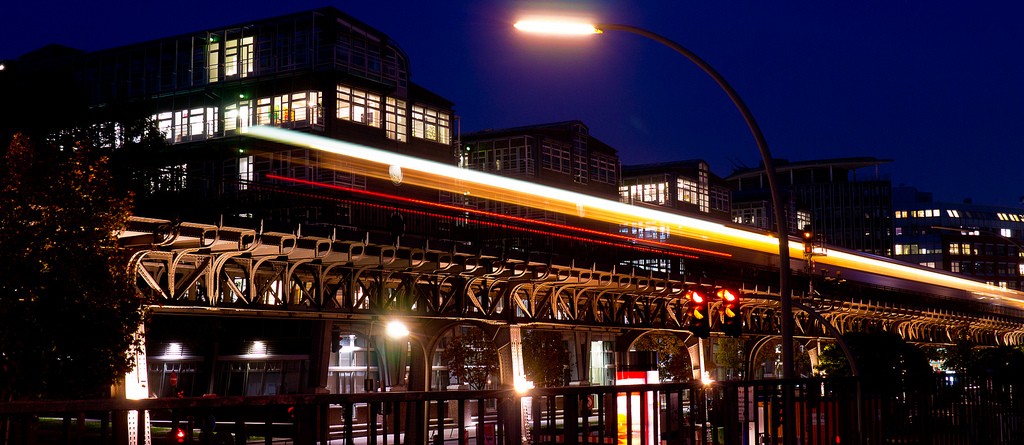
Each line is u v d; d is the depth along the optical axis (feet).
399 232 141.28
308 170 223.92
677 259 221.66
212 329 197.67
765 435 50.29
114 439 21.89
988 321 385.91
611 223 346.13
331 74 228.02
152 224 108.78
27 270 79.97
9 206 81.10
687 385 43.01
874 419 59.57
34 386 78.74
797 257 336.70
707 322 87.97
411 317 149.79
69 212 83.30
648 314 214.48
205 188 172.24
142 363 107.86
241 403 23.99
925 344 349.61
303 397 25.50
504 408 33.14
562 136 333.21
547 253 170.40
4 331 77.05
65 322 80.64
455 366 223.51
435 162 263.70
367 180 236.84
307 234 127.03
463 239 161.79
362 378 213.25
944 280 483.10
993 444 73.26
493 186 290.76
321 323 188.34
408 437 31.01
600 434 37.93
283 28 232.53
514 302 175.52
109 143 170.50
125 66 244.01
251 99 232.32
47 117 163.22
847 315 286.66
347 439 26.53
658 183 401.49
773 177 76.59
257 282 148.25
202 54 237.86
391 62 248.52
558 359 236.02
